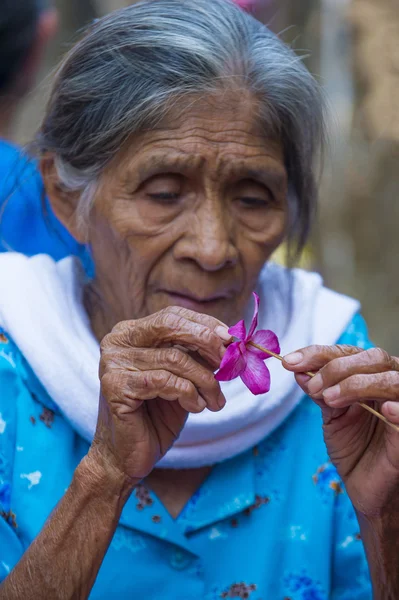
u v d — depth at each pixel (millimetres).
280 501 2094
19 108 3227
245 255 2031
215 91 1929
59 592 1718
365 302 5172
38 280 2146
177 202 1986
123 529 2008
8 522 1961
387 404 1589
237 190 2016
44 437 2029
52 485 1998
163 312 1734
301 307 2270
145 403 1750
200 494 2059
